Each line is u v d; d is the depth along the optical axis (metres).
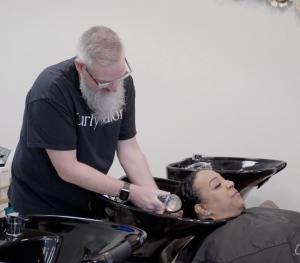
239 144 2.72
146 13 2.71
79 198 1.75
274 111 2.66
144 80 2.77
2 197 2.08
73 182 1.62
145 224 1.53
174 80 2.74
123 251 1.21
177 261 1.69
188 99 2.74
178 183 1.95
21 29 2.83
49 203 1.73
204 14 2.65
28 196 1.73
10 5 2.82
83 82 1.58
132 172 1.88
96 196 1.73
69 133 1.58
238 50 2.65
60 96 1.55
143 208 1.61
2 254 1.21
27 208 1.73
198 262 1.58
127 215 1.56
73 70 1.60
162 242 1.61
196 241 1.65
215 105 2.71
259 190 2.71
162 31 2.71
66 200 1.74
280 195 2.70
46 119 1.54
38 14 2.80
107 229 1.36
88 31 1.51
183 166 2.35
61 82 1.56
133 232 1.33
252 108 2.68
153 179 1.95
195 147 2.77
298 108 2.63
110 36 1.49
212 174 1.78
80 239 1.32
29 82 2.87
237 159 2.44
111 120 1.71
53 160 1.60
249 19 2.61
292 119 2.65
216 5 2.63
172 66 2.73
